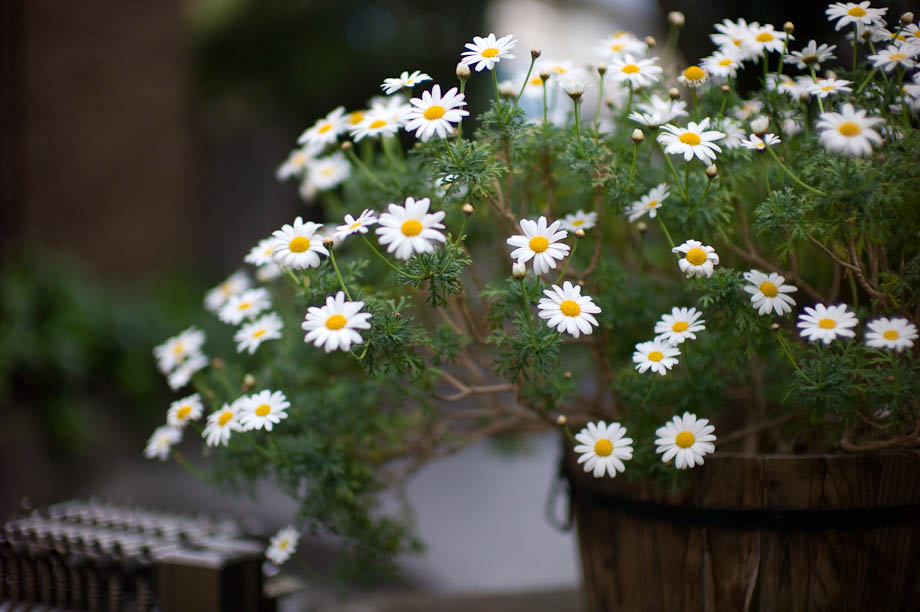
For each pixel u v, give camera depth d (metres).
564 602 1.67
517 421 1.56
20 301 3.17
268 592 1.48
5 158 3.66
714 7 1.72
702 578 1.37
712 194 1.38
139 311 3.66
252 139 7.76
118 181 4.13
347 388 1.51
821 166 1.34
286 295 1.60
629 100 1.39
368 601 1.67
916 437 1.32
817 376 1.31
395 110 1.43
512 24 7.57
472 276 1.46
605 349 1.48
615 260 1.50
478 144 1.37
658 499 1.38
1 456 2.90
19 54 3.68
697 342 1.47
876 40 1.35
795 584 1.35
